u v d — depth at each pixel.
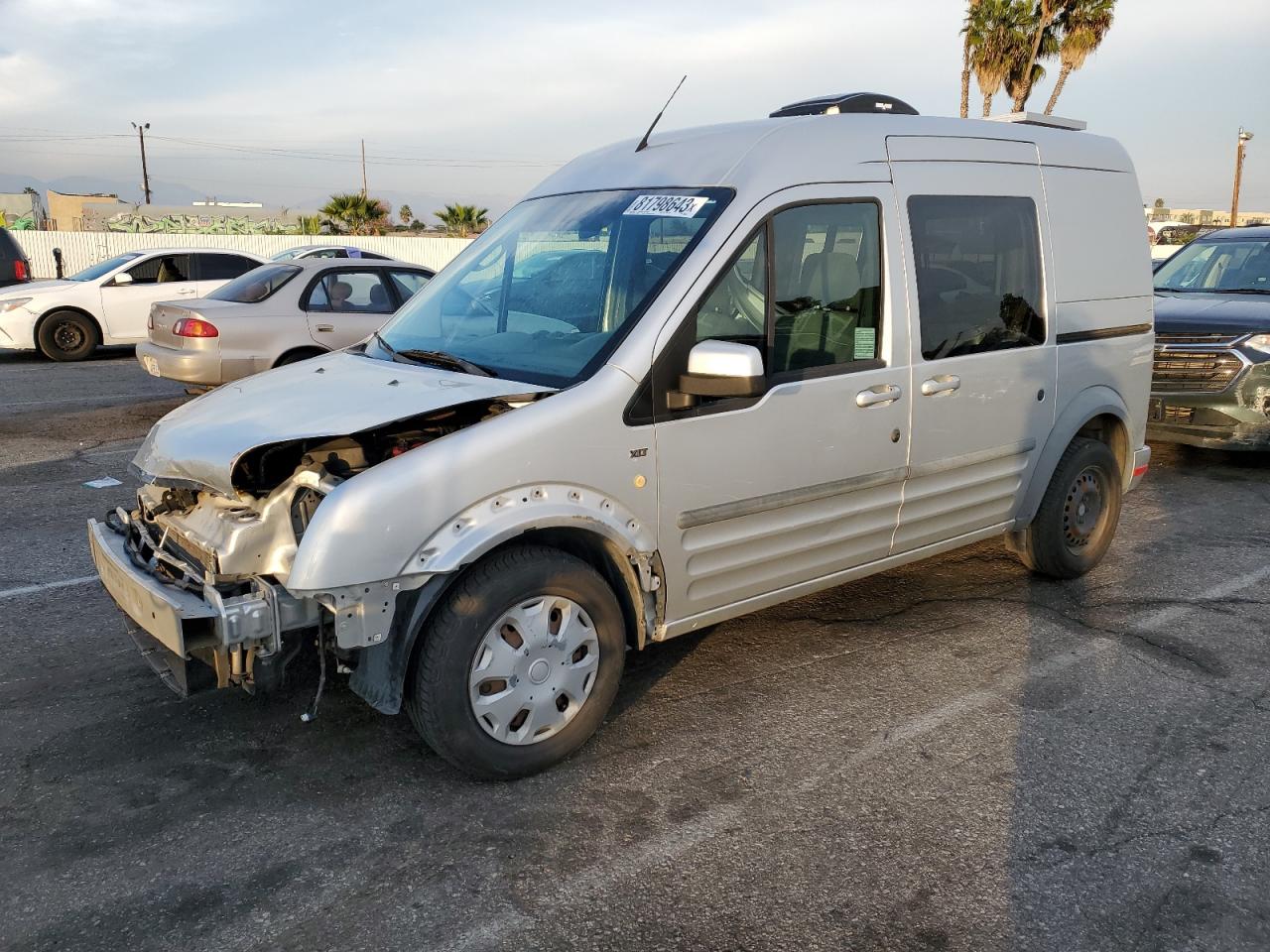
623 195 4.17
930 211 4.45
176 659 3.36
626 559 3.64
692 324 3.66
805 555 4.21
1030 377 4.93
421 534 3.17
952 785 3.56
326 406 3.53
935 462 4.55
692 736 3.89
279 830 3.26
